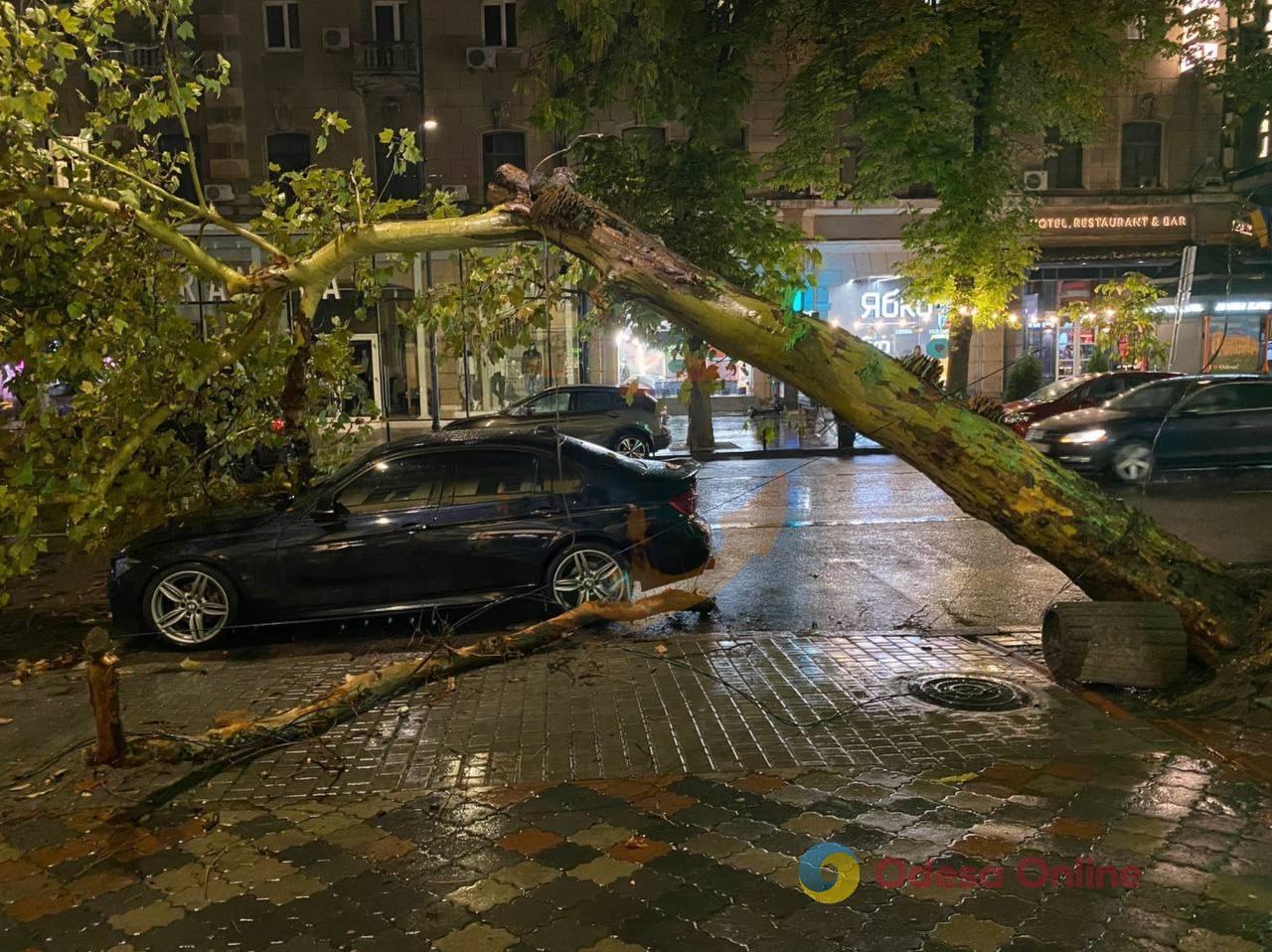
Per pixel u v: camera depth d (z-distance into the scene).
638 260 5.16
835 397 5.12
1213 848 3.32
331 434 7.90
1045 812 3.63
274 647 6.67
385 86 24.61
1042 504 5.02
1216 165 25.89
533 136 25.14
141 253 6.15
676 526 7.04
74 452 5.64
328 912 3.11
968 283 17.19
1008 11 14.02
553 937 2.93
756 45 12.12
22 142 5.41
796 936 2.90
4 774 4.34
